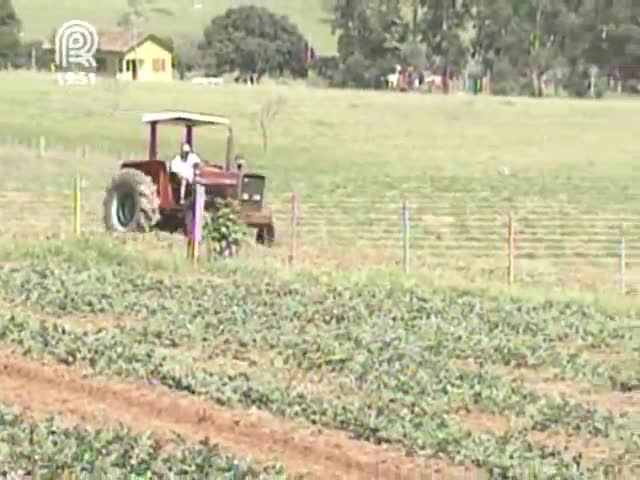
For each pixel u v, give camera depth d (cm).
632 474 2228
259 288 4234
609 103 17388
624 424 2630
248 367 3005
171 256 4712
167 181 5556
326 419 2503
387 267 5231
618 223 8056
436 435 2380
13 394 2652
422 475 2152
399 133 14150
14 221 6606
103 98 15162
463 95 17962
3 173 9106
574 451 2394
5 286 4031
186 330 3394
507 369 3209
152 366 2881
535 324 3847
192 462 2059
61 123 13125
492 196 9388
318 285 4391
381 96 16888
